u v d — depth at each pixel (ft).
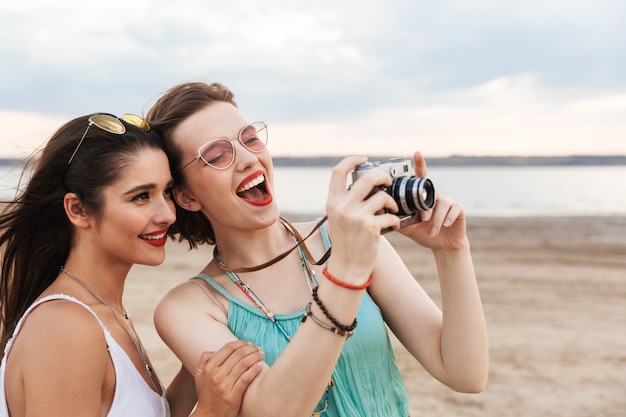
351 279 6.09
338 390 7.12
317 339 6.13
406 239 57.31
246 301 7.59
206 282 7.80
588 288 37.24
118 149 7.11
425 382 22.00
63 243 7.59
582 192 193.16
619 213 106.32
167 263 44.39
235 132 7.64
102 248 7.35
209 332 7.21
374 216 6.12
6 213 7.59
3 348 7.60
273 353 7.20
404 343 7.95
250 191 7.83
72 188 7.23
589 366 23.62
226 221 7.73
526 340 26.94
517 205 136.77
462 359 7.25
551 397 20.65
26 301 7.70
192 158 7.65
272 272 7.82
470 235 64.03
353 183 6.29
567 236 62.95
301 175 425.28
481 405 19.99
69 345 6.57
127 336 7.43
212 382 6.48
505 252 51.39
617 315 31.07
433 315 7.74
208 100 7.89
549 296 35.24
